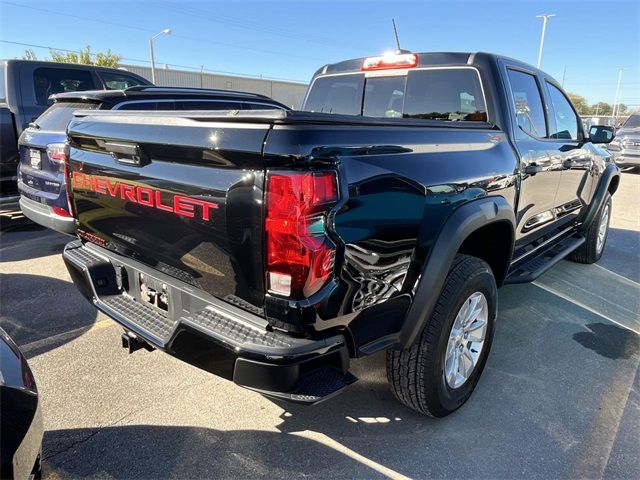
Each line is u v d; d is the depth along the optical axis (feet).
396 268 6.95
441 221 7.64
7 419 5.35
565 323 13.04
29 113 20.59
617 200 33.50
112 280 8.89
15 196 19.95
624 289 15.87
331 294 5.96
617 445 8.24
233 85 139.95
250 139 5.72
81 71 22.68
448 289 8.02
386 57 12.32
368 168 6.32
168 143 6.59
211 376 10.03
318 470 7.54
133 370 10.17
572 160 13.56
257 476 7.39
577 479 7.46
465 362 8.96
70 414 8.70
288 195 5.56
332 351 6.21
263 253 5.88
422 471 7.57
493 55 10.84
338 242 5.92
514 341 11.91
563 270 17.71
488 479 7.43
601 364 10.93
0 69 20.92
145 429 8.37
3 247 19.04
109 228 8.55
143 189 7.36
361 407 9.13
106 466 7.51
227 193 6.06
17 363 5.98
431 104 11.66
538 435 8.46
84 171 8.77
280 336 6.11
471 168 8.38
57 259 17.57
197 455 7.79
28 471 5.48
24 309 13.10
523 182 10.56
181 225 6.84
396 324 7.34
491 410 9.14
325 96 13.89
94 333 11.78
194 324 6.53
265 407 9.05
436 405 8.36
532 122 11.91
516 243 11.44
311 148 5.61
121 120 7.49
